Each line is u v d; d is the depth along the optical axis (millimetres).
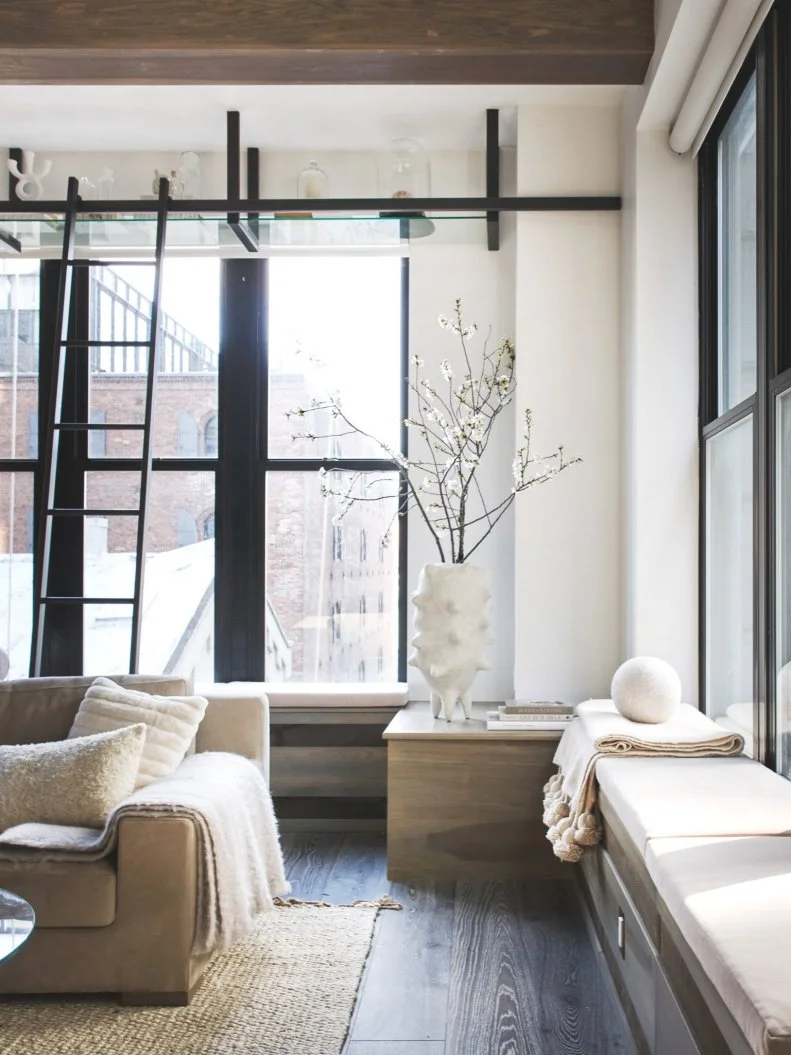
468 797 3646
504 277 4488
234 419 4734
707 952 1535
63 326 4121
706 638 3703
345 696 4289
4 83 3621
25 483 4785
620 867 2553
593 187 4172
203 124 4301
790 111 2795
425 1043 2416
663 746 2941
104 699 3244
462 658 3865
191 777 2982
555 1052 2369
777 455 2871
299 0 3361
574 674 4129
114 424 4113
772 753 2896
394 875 3646
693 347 3795
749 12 2797
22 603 4770
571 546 4148
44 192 4621
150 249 4648
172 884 2631
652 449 3807
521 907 3350
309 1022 2523
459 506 4426
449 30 3359
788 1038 1224
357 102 4094
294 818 4332
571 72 3514
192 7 3359
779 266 2850
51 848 2643
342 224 4254
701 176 3746
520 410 4180
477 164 4559
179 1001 2625
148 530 4762
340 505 4719
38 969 2631
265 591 4730
